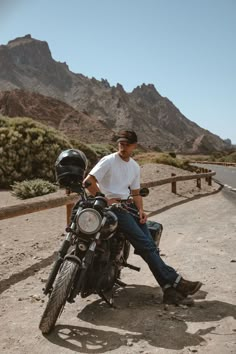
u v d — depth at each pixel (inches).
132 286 241.1
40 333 180.9
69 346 169.3
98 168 209.0
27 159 807.7
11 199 635.5
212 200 661.3
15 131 824.9
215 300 218.2
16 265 288.7
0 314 203.8
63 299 171.5
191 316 197.8
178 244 346.9
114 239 202.4
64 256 186.4
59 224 437.1
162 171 991.0
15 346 170.4
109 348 167.8
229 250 322.0
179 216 497.4
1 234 390.9
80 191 195.3
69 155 195.6
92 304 212.7
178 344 171.0
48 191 663.8
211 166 2581.2
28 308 210.8
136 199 221.0
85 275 186.1
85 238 182.7
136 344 170.9
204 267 277.9
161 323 190.1
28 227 422.9
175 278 210.4
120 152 212.5
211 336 177.8
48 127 954.1
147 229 219.0
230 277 256.1
